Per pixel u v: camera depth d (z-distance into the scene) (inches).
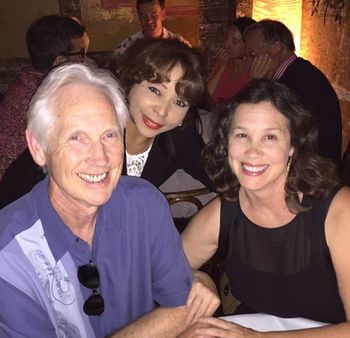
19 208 48.3
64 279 49.2
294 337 54.8
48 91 43.9
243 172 57.6
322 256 60.1
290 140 57.2
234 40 152.6
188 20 221.9
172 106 75.1
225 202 64.0
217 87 158.2
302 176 58.2
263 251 62.6
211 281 59.9
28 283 47.4
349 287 58.9
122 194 51.8
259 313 60.1
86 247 49.4
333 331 55.8
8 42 212.4
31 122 44.4
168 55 70.4
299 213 59.7
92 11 215.0
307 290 62.4
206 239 66.4
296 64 122.2
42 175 62.7
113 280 52.2
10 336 47.6
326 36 173.3
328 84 119.9
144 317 55.5
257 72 127.3
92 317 52.1
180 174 83.0
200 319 55.6
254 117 55.7
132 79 73.2
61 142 43.6
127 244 52.0
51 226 47.6
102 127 44.2
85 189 45.1
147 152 80.7
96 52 220.4
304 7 190.5
